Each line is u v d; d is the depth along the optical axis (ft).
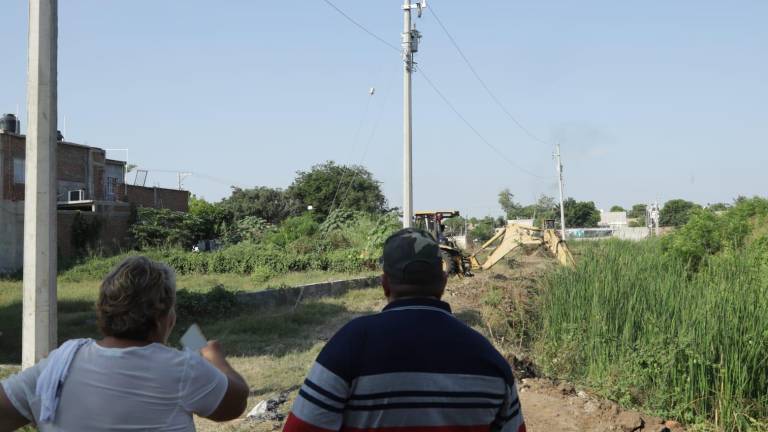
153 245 117.19
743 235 58.49
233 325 46.16
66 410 7.54
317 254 96.78
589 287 39.83
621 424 23.61
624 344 31.53
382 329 7.59
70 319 48.52
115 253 109.40
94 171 125.90
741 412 25.70
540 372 32.83
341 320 50.70
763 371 27.53
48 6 25.34
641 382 28.81
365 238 109.29
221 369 8.52
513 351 35.99
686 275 42.57
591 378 30.68
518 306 46.60
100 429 7.46
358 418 7.38
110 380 7.58
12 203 99.09
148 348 7.87
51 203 25.25
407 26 75.87
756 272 39.86
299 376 31.76
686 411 26.89
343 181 214.28
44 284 24.98
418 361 7.41
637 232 197.26
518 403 8.10
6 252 97.86
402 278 8.02
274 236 121.49
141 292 7.91
